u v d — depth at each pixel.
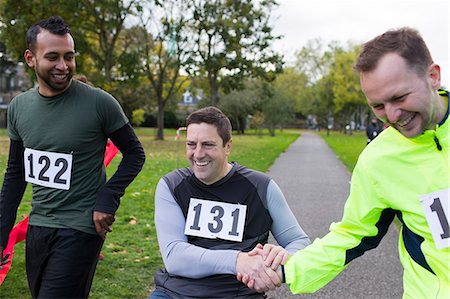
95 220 2.98
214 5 27.48
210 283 2.76
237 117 50.22
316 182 13.62
